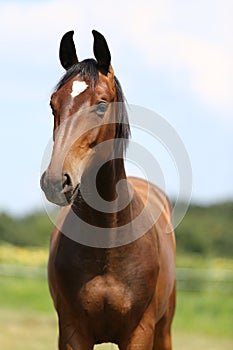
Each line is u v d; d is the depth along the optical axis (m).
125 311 6.74
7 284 23.52
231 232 37.03
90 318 6.79
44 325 16.94
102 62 6.44
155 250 7.00
